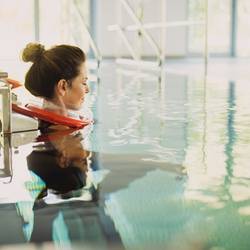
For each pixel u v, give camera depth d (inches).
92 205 26.4
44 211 25.5
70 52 59.0
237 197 28.1
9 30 320.8
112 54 352.5
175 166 36.5
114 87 119.6
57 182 31.6
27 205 26.6
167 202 27.0
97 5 348.2
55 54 58.4
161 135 51.4
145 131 54.3
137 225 23.3
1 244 21.2
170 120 63.2
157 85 125.8
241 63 285.9
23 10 322.3
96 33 350.9
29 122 55.2
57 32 259.1
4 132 52.6
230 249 20.6
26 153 41.9
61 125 56.7
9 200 27.5
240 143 46.6
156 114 69.4
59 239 21.6
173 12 361.4
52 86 58.0
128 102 86.0
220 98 93.4
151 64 221.0
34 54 58.8
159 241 21.4
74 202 27.0
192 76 164.4
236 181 31.9
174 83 133.2
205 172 34.5
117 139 49.0
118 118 65.3
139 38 243.3
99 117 66.2
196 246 20.9
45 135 51.8
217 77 159.5
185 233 22.3
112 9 349.4
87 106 79.1
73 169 35.4
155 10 357.7
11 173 34.4
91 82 137.3
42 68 58.1
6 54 284.7
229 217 24.5
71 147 44.6
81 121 58.4
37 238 21.8
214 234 22.2
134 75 170.6
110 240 21.5
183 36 369.7
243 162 37.9
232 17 388.5
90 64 251.9
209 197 28.0
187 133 52.7
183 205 26.5
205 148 44.0
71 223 23.5
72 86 59.3
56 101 58.6
